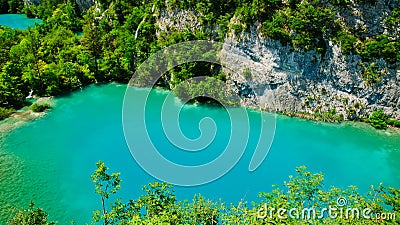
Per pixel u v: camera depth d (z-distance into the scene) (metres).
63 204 49.75
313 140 66.50
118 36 96.25
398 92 69.75
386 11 69.31
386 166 60.25
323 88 72.62
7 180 53.88
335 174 57.84
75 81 84.06
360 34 70.81
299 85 73.00
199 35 79.44
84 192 52.09
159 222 31.98
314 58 71.44
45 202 50.06
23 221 34.28
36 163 58.00
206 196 51.47
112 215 34.97
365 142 66.12
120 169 56.59
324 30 69.62
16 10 151.25
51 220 46.91
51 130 67.50
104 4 113.19
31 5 147.75
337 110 72.44
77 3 131.50
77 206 49.47
